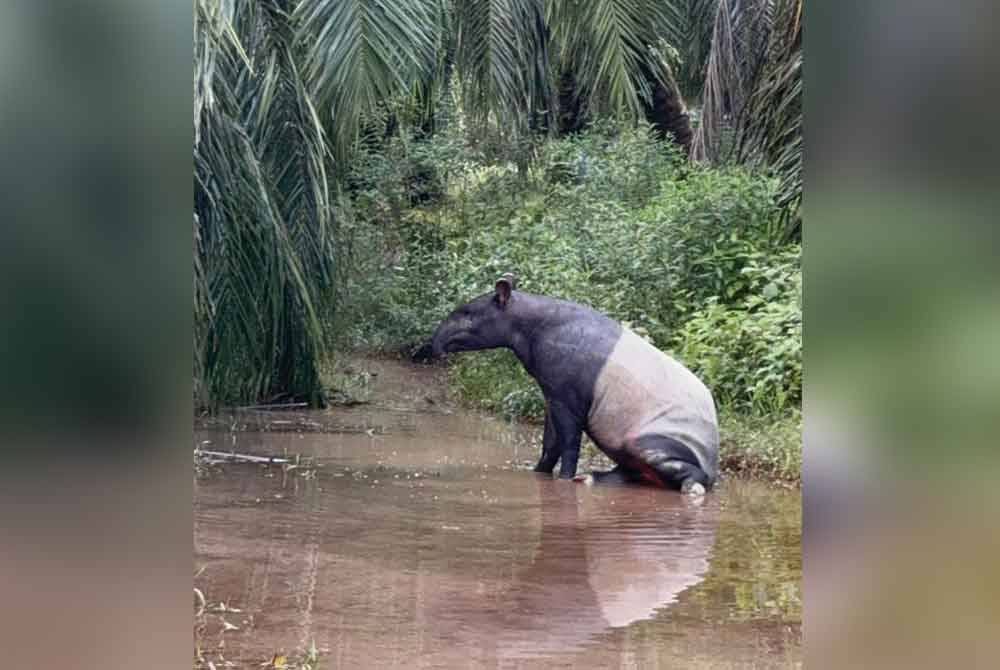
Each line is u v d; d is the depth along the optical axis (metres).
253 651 3.77
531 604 4.52
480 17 8.55
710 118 13.11
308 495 7.29
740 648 3.90
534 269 13.48
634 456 8.01
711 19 13.79
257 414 11.61
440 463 8.98
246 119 9.57
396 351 15.66
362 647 3.83
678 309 11.69
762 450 8.77
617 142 15.92
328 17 6.16
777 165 12.05
